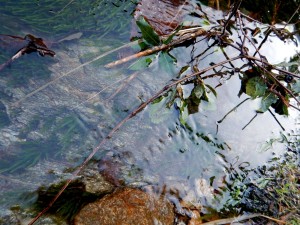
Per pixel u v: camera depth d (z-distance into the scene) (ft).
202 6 3.69
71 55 3.01
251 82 3.26
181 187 2.70
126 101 2.93
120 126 2.81
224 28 3.41
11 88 2.70
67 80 2.88
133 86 3.03
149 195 2.56
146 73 3.14
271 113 3.33
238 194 2.79
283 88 3.22
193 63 3.34
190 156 2.87
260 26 3.86
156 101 2.97
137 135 2.82
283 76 3.43
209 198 2.73
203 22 3.51
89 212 2.36
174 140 2.90
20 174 2.42
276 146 3.14
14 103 2.65
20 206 2.31
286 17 4.04
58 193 2.40
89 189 2.48
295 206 2.83
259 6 3.96
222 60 3.47
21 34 2.92
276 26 3.94
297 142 3.22
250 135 3.13
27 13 3.09
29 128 2.59
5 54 2.81
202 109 3.10
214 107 3.12
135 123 2.87
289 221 2.75
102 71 3.02
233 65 3.46
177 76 3.21
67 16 3.22
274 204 2.82
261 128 3.20
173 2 3.54
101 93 2.92
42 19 3.09
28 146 2.52
